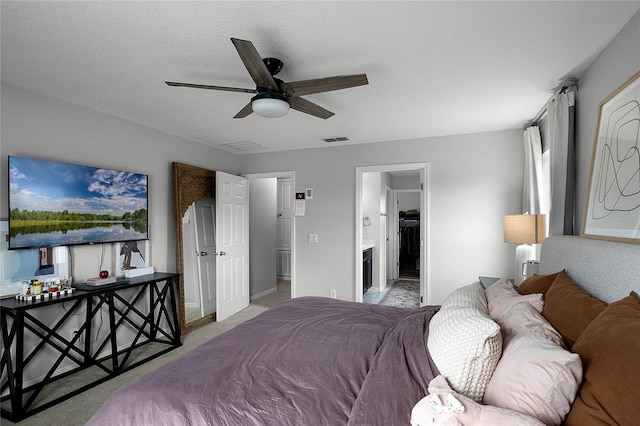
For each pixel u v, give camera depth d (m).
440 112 3.02
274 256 5.88
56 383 2.53
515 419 0.86
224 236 4.27
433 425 0.90
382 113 3.05
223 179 4.27
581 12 1.54
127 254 3.17
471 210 3.69
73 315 2.74
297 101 2.13
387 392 1.14
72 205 2.69
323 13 1.56
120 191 3.09
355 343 1.65
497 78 2.28
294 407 1.17
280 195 7.05
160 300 3.30
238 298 4.56
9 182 2.30
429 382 1.19
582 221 1.87
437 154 3.84
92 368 2.79
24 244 2.37
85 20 1.61
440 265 3.80
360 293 4.22
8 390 2.29
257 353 1.57
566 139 2.25
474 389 1.13
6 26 1.65
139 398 1.25
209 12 1.55
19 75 2.24
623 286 1.28
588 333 1.03
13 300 2.27
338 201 4.34
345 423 1.09
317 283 4.44
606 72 1.83
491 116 3.13
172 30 1.71
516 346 1.12
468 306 1.49
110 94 2.59
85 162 2.84
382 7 1.52
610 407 0.78
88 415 2.14
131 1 1.46
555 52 1.92
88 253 2.84
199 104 2.80
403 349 1.46
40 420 2.08
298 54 1.95
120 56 1.99
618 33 1.70
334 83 1.85
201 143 4.21
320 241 4.43
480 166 3.66
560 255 1.96
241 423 1.12
